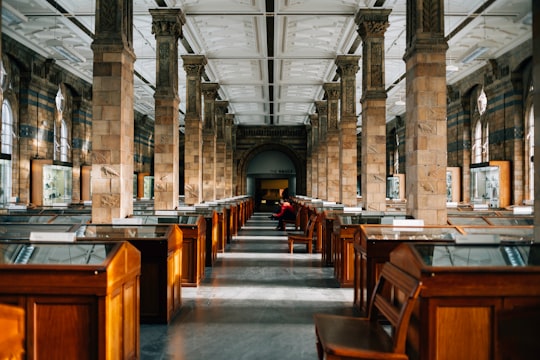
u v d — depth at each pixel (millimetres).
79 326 4621
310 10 17250
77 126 27891
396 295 5398
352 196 21328
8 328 4465
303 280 11078
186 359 6004
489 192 23750
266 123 48562
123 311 5137
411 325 4918
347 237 10297
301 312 8242
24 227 7828
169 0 16219
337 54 21984
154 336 6891
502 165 22281
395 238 7508
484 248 4910
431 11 11391
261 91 31969
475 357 4531
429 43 11344
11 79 21312
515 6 16750
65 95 26922
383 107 16594
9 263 4766
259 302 8945
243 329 7250
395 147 44375
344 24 18734
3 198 20562
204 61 22641
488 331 4535
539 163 6652
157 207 16438
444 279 4465
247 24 19047
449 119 29547
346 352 4344
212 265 12984
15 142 21734
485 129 25750
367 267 7527
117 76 11422
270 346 6492
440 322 4520
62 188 24047
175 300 8086
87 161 29031
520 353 2502
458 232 8055
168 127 16578
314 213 16594
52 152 24562
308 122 47250
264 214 41844
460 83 27594
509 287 4492
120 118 11414
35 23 18781
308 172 47250
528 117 21703
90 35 20062
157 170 16500
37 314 4637
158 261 7449
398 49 21922
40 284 4586
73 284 4570
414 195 11547
